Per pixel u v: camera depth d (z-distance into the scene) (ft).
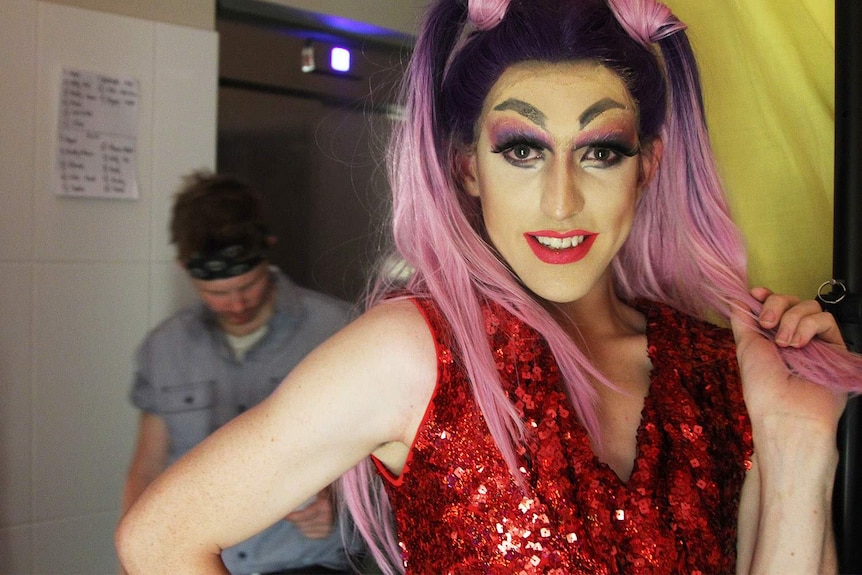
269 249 3.87
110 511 4.72
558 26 2.20
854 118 2.34
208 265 3.68
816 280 3.34
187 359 3.80
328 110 5.30
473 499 2.13
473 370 2.17
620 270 2.86
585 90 2.20
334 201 5.21
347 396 2.12
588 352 2.46
